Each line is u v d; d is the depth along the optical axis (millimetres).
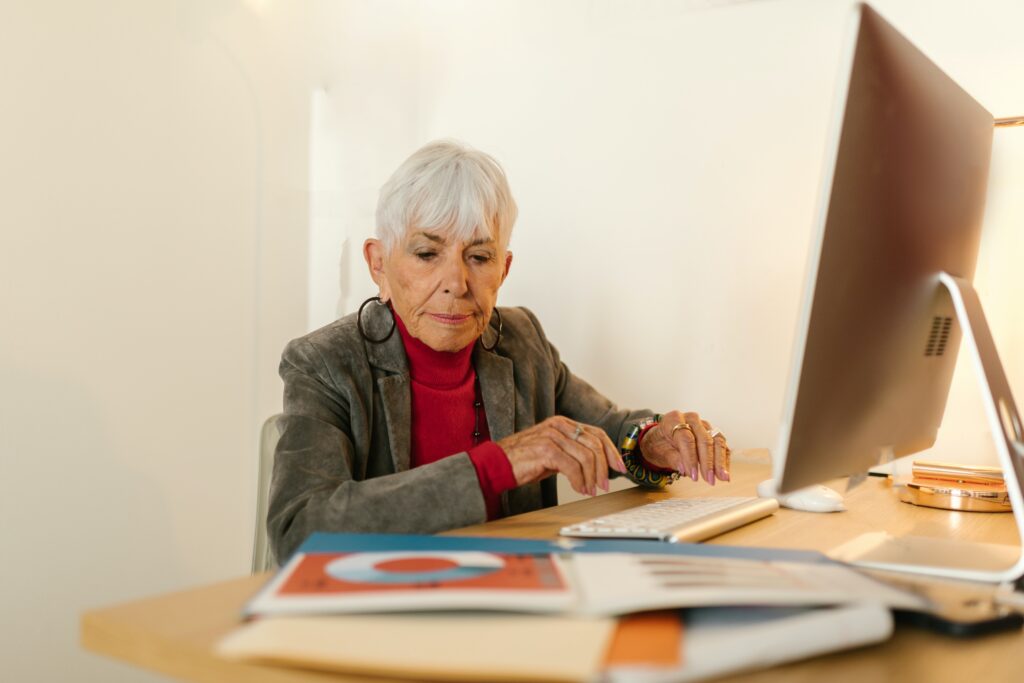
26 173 1683
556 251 2131
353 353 1372
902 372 909
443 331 1377
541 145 2146
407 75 2309
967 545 974
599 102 2066
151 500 1919
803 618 607
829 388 763
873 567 883
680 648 551
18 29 1663
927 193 877
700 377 1962
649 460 1383
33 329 1701
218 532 2061
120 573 1863
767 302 1879
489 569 676
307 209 2227
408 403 1398
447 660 512
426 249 1354
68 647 1768
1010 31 1642
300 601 588
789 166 1848
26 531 1698
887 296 825
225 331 2070
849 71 707
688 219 1963
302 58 2193
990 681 583
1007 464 868
